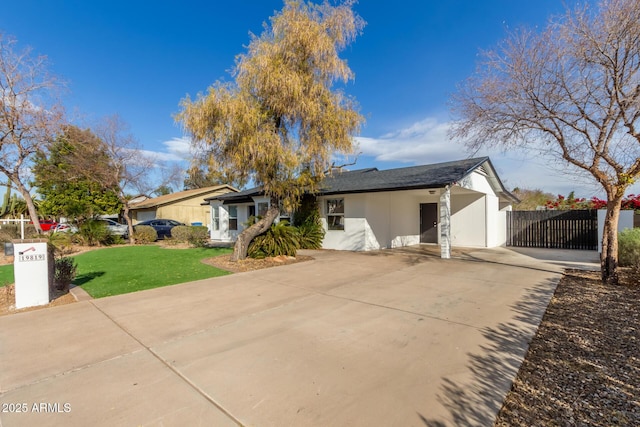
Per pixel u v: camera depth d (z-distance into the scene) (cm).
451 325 439
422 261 1014
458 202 1510
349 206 1332
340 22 959
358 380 296
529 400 263
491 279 738
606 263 687
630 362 328
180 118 907
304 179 988
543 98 696
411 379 297
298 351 360
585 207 1702
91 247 1548
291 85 877
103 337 405
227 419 241
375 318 472
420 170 1362
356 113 998
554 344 376
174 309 523
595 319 460
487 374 305
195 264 975
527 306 525
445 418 240
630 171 637
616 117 641
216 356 349
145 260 1067
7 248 655
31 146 1166
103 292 635
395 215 1473
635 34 581
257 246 1055
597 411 247
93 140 1753
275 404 260
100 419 242
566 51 650
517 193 2697
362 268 892
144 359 343
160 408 255
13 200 2459
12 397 273
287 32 924
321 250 1347
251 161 894
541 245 1422
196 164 986
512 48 712
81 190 2467
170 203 2709
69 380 300
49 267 581
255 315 491
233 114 852
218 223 2045
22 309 525
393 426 231
